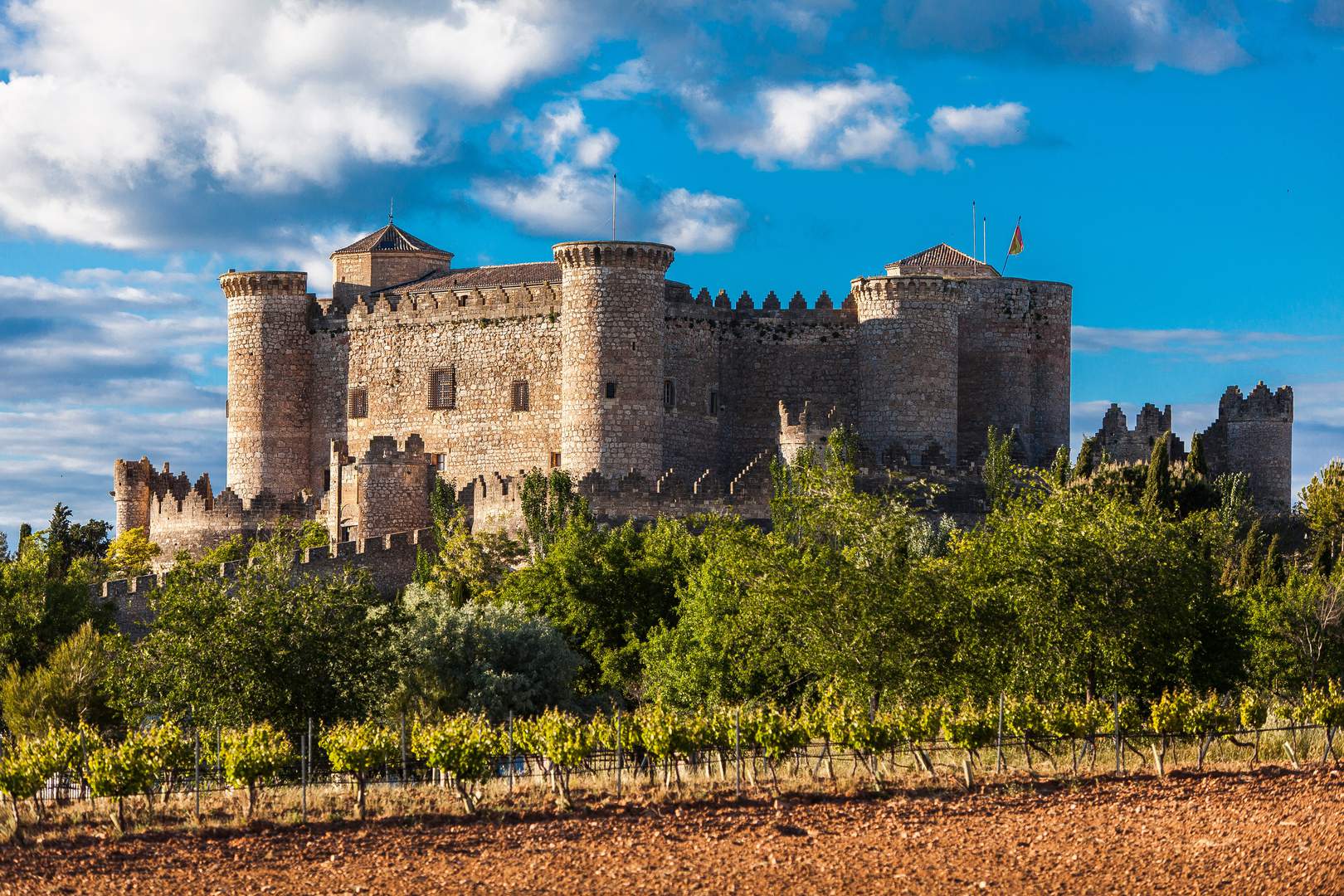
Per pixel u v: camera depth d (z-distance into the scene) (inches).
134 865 2210.9
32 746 2534.5
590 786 2637.8
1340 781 2593.5
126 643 3363.7
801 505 3211.1
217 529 6328.7
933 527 5457.7
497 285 6363.2
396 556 5413.4
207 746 2787.9
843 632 3058.6
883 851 2215.8
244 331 6643.7
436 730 2534.5
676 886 2078.0
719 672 3585.1
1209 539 3759.8
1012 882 2078.0
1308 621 3831.2
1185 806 2439.7
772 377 6264.8
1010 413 6417.3
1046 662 3016.7
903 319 6048.2
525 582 4448.8
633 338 5807.1
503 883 2102.6
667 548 4480.8
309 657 3097.9
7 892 2097.7
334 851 2265.0
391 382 6456.7
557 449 6117.1
